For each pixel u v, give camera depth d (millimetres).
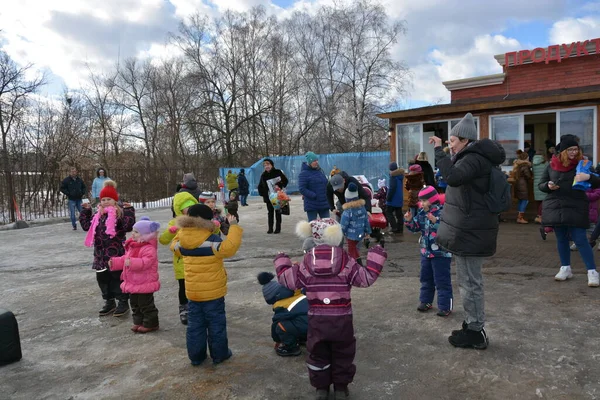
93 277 7109
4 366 3893
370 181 25750
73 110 25750
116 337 4488
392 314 4707
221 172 26609
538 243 8047
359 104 33250
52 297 6051
